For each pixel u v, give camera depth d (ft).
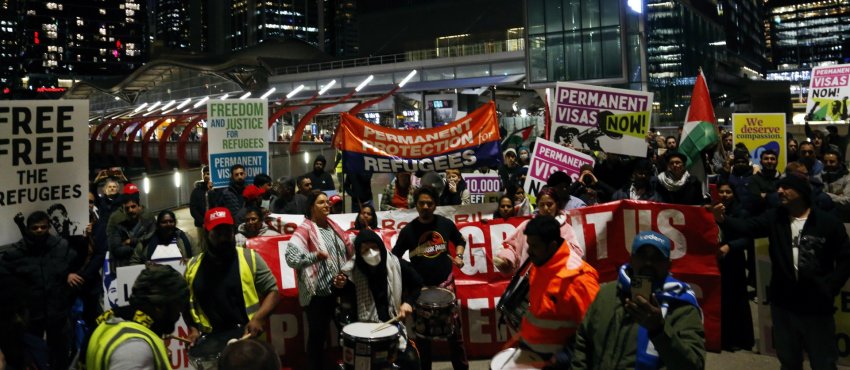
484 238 23.12
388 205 33.17
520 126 132.67
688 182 23.61
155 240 22.89
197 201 35.06
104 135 204.23
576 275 13.44
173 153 183.11
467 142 27.55
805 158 35.96
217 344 15.60
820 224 16.85
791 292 17.07
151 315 11.21
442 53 249.75
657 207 22.22
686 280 22.13
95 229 22.36
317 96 180.55
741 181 30.94
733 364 21.20
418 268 20.22
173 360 20.83
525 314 14.47
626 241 22.36
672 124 179.52
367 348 16.14
